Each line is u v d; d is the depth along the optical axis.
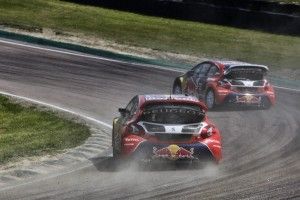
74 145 47.06
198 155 39.38
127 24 129.88
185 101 40.00
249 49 115.38
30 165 40.09
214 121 60.12
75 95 76.19
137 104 41.28
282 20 125.25
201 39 120.88
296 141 49.47
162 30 126.31
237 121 60.09
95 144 47.19
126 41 117.25
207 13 132.38
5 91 77.31
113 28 126.19
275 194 32.78
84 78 88.06
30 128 58.47
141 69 97.38
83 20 130.88
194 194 33.12
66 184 35.66
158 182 36.16
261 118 61.84
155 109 39.91
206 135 39.75
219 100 65.81
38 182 36.09
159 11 136.88
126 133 39.75
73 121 59.72
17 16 130.25
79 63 99.00
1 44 109.06
